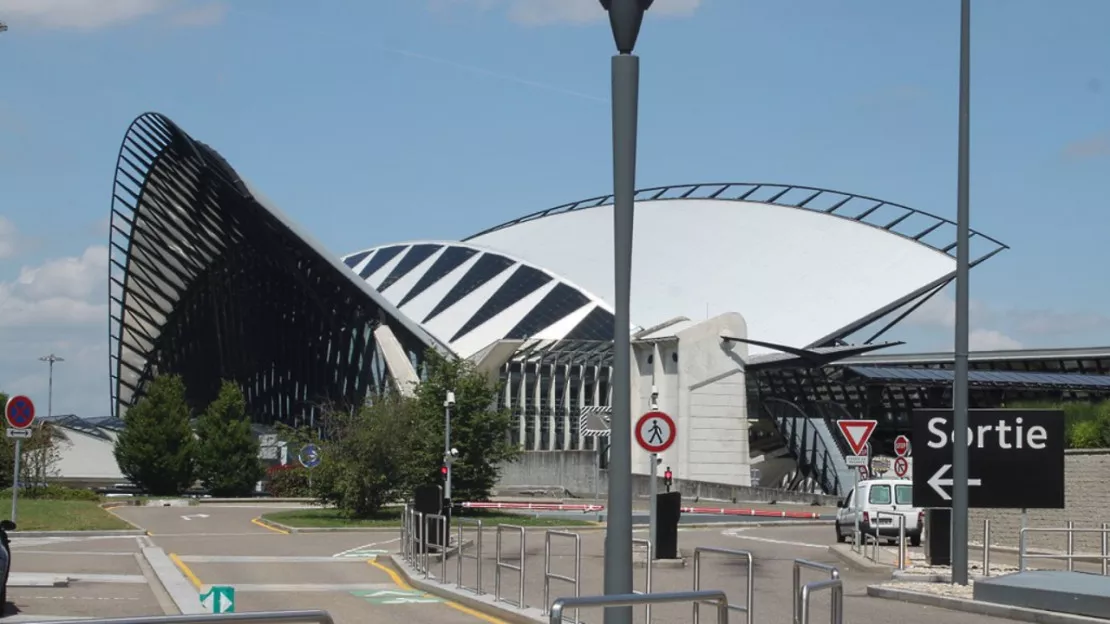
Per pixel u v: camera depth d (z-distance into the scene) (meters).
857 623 17.66
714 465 75.88
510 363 78.56
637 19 11.38
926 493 23.42
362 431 45.88
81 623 6.34
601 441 79.19
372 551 31.69
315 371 86.31
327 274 76.62
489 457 50.72
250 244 81.88
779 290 92.56
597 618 17.25
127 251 87.81
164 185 80.06
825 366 83.12
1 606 16.81
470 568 25.50
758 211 101.62
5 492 54.84
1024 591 18.72
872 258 94.38
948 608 19.66
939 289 92.38
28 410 30.27
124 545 32.69
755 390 83.88
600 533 40.41
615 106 11.49
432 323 83.94
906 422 85.38
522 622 17.31
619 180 11.52
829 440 82.50
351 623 17.23
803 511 64.31
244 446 68.56
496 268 88.94
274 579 24.03
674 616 17.86
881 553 31.05
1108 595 17.62
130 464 67.38
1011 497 22.78
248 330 90.56
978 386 80.31
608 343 80.38
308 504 59.00
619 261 11.52
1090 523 32.16
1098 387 81.56
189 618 6.38
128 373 95.56
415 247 96.75
